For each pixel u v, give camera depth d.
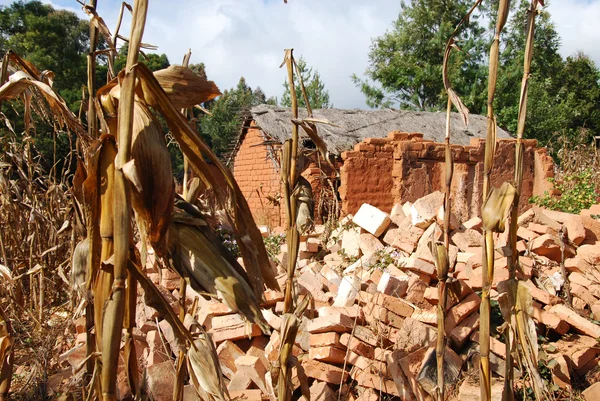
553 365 4.30
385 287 4.89
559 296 5.46
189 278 1.88
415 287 4.96
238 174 16.41
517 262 2.71
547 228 6.12
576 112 28.70
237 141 16.48
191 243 1.90
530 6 2.54
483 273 2.61
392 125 16.42
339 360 4.37
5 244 5.57
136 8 1.61
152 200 1.75
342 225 7.68
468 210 13.39
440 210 6.14
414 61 30.02
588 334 4.79
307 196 3.25
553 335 4.94
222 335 4.79
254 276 2.04
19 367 4.45
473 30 29.22
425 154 12.85
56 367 4.45
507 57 27.39
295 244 3.17
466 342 4.60
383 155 12.98
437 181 13.09
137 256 2.34
